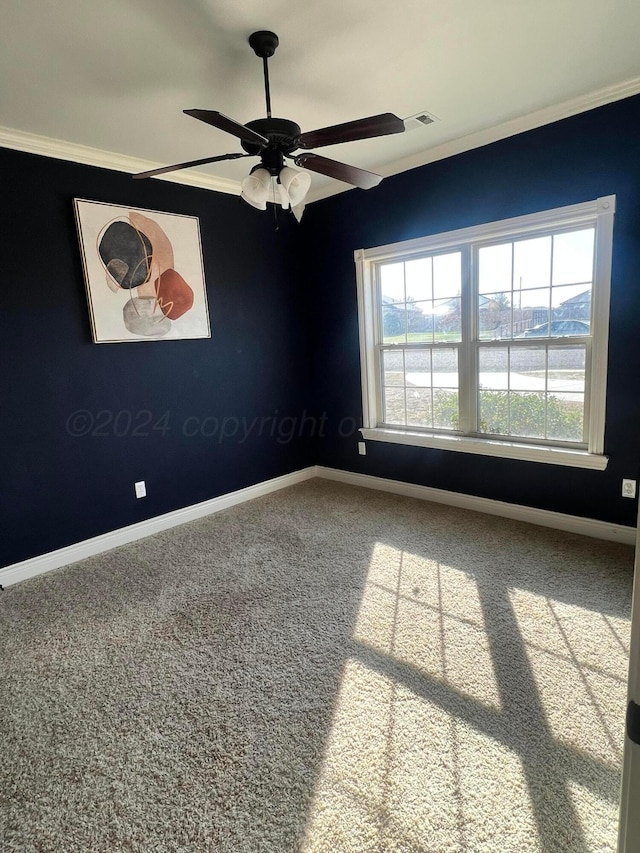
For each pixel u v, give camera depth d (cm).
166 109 252
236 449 411
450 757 159
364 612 243
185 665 211
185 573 294
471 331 348
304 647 218
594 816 138
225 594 267
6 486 292
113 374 331
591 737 164
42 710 189
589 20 196
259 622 239
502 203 312
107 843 138
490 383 347
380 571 282
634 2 185
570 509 317
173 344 361
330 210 412
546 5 185
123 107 248
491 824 137
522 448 328
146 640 230
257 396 422
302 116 272
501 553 294
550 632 218
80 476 322
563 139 282
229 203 387
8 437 290
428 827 138
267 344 426
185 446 376
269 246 418
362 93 249
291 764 160
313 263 438
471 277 341
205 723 179
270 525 361
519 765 155
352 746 165
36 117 255
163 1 171
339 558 302
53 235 296
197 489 387
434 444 377
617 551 289
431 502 389
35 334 295
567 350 307
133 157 318
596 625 221
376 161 353
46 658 220
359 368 421
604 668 195
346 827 139
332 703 185
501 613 234
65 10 173
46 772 161
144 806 148
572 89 257
